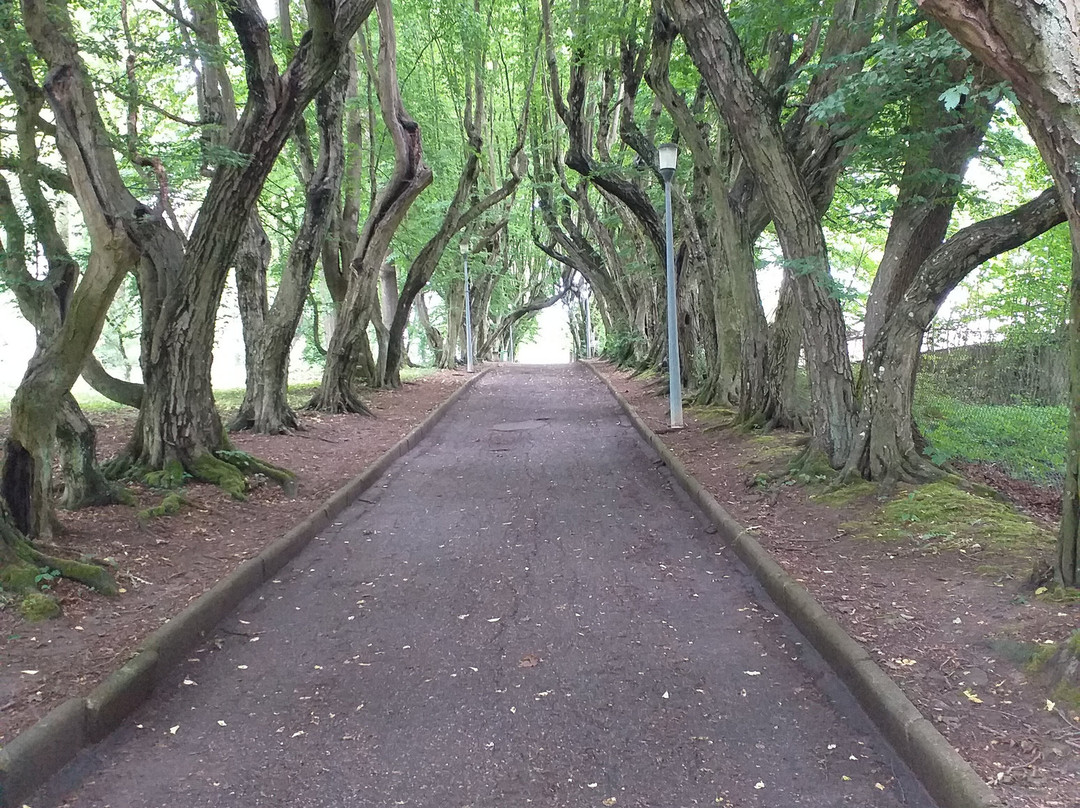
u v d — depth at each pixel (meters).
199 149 8.20
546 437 13.66
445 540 7.12
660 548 6.68
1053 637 3.82
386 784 3.18
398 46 20.02
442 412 17.06
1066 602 4.26
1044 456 10.43
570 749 3.43
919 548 5.75
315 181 12.55
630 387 20.77
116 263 5.46
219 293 8.55
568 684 4.08
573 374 30.19
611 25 13.52
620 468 10.51
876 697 3.59
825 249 8.05
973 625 4.24
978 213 10.51
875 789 3.09
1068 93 3.23
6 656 4.05
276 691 4.07
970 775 2.86
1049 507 8.30
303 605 5.43
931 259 7.20
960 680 3.66
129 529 6.52
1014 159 11.02
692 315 17.50
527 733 3.58
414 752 3.43
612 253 25.86
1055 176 3.50
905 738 3.27
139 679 3.91
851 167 8.89
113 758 3.41
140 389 8.47
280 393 12.73
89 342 5.66
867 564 5.51
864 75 6.07
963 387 14.91
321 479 9.40
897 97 6.48
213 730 3.65
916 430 8.02
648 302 25.19
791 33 9.92
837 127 8.43
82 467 7.02
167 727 3.69
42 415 5.61
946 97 4.62
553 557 6.48
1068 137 3.33
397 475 10.45
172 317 8.27
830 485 7.61
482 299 37.06
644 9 13.89
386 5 14.24
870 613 4.54
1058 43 3.14
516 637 4.75
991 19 3.14
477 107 19.06
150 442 8.29
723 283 14.28
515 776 3.22
